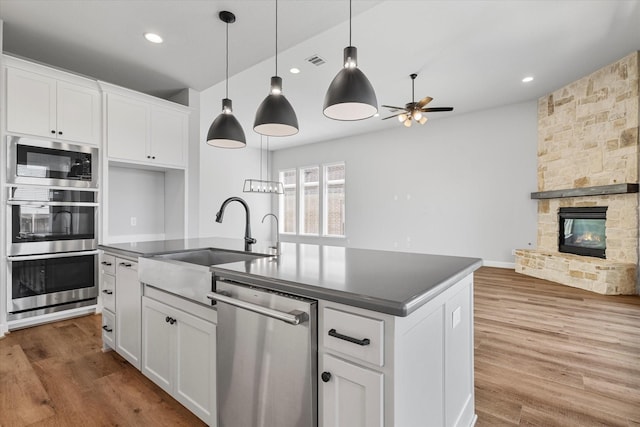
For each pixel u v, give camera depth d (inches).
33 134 115.3
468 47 141.3
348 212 302.5
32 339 105.9
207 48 124.8
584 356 91.7
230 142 113.1
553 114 197.3
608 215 167.2
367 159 289.9
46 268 118.8
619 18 121.0
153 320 74.8
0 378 81.0
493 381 79.0
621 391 74.3
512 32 130.0
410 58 150.6
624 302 143.6
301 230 342.0
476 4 112.0
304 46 138.1
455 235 244.1
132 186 167.3
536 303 142.7
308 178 338.3
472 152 236.2
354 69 72.1
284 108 86.9
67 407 69.1
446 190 247.8
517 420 64.6
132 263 82.7
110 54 129.4
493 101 212.7
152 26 110.4
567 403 70.0
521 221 218.2
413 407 40.1
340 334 39.0
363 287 41.3
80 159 127.2
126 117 140.9
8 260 109.5
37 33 114.8
